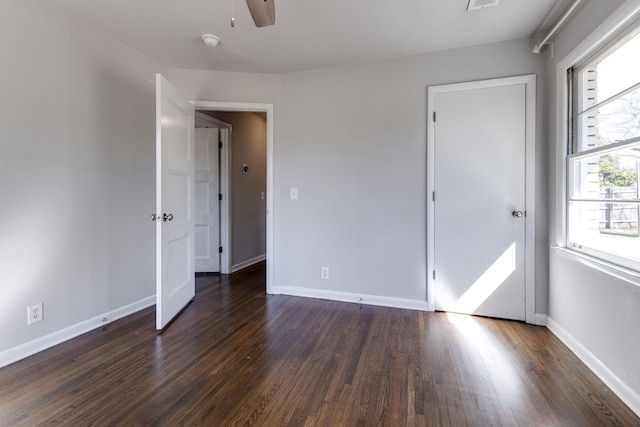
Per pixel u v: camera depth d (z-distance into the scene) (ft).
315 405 5.14
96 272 8.19
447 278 9.29
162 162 8.05
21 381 5.72
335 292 10.51
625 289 5.26
